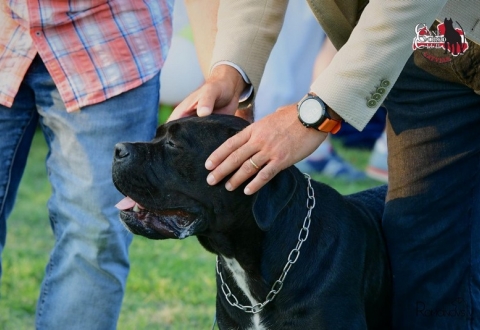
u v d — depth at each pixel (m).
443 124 3.53
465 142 3.54
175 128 3.48
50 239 6.79
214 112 3.71
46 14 3.75
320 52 8.48
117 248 4.01
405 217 3.66
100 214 3.93
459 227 3.61
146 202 3.47
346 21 3.62
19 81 3.84
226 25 3.83
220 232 3.49
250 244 3.49
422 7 3.03
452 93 3.47
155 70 3.98
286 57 8.37
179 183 3.44
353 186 8.15
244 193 3.35
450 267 3.65
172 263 6.14
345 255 3.51
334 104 3.11
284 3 3.82
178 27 9.67
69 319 4.01
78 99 3.86
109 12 3.86
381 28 3.05
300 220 3.50
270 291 3.49
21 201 7.77
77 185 3.94
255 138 3.13
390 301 3.78
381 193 4.07
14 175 4.16
